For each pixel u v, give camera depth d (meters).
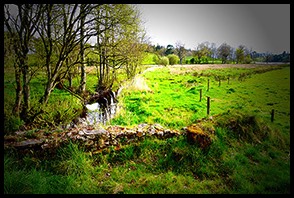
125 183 5.78
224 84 26.06
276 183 6.06
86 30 10.56
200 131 7.37
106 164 6.39
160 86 23.78
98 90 17.64
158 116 12.47
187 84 25.62
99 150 6.70
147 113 12.77
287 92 21.47
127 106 14.13
